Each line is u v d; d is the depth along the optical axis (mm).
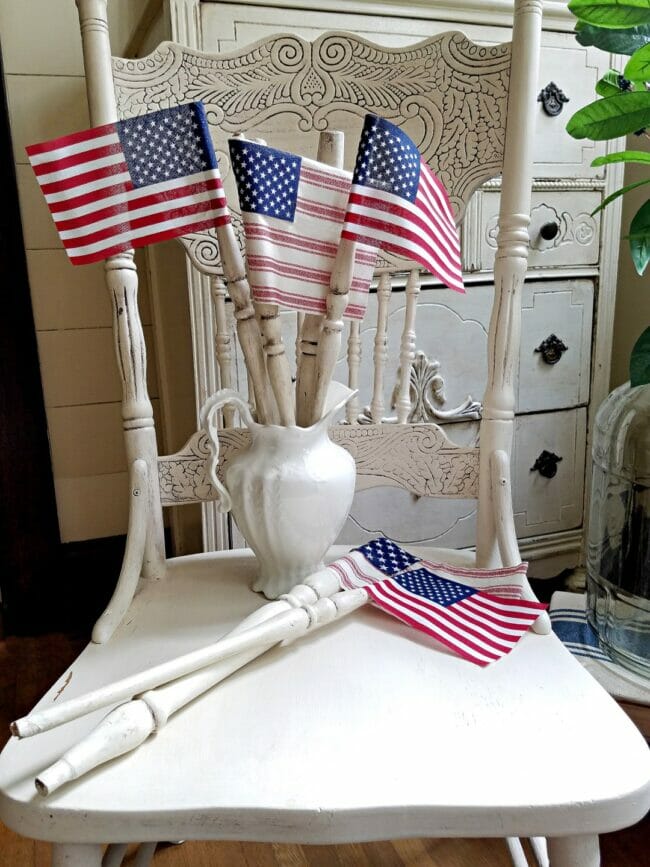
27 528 1328
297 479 557
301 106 666
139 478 634
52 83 1259
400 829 385
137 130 543
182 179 550
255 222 510
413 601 569
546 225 1120
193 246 681
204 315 960
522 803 385
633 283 1344
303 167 519
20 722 394
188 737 432
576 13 696
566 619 996
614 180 1159
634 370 721
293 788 392
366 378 1071
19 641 1325
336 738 432
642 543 831
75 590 1394
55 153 540
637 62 682
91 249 557
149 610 596
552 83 1070
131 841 386
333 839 382
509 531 655
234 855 875
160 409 1436
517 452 1219
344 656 519
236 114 662
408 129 667
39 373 1304
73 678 496
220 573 670
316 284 539
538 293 1158
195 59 646
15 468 1303
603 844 888
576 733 441
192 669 459
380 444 713
